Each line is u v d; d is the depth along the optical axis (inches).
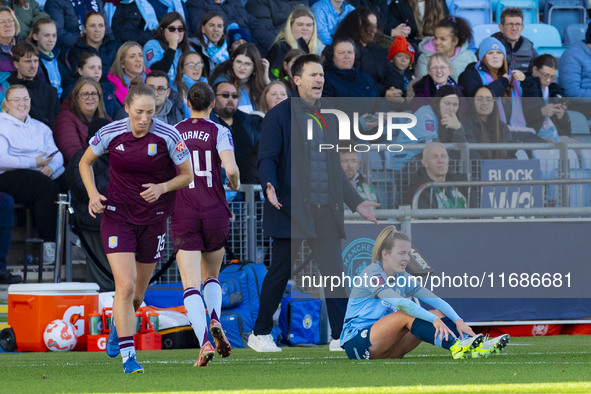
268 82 1440.7
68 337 901.8
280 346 967.0
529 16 2020.2
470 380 533.0
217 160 732.7
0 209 1143.0
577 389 484.4
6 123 1193.4
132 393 485.7
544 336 1036.5
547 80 1688.0
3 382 556.1
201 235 716.0
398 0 1764.3
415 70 1695.4
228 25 1594.5
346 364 667.4
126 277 612.4
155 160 609.3
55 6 1434.5
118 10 1499.8
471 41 1814.7
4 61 1305.4
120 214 617.6
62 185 1250.6
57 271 1035.3
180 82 1406.3
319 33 1676.9
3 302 1134.4
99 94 1279.5
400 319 684.7
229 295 959.0
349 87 1429.6
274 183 824.9
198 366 667.4
